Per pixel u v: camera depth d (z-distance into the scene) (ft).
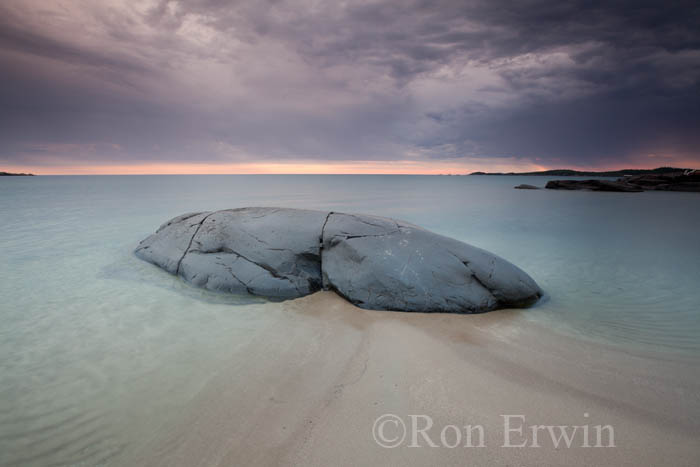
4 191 127.13
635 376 12.60
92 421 10.75
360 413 10.55
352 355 14.28
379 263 20.42
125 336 16.34
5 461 9.32
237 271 22.40
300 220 24.58
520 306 19.97
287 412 10.77
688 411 10.48
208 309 19.43
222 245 24.45
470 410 10.52
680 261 31.32
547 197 110.52
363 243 21.81
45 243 36.50
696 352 14.64
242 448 9.34
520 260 31.91
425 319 17.90
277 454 9.04
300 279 21.80
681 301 21.25
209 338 16.10
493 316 18.60
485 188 178.91
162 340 15.96
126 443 9.82
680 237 42.78
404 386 11.91
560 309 19.92
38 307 19.76
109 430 10.34
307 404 11.14
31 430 10.42
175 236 27.50
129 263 27.81
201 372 13.29
